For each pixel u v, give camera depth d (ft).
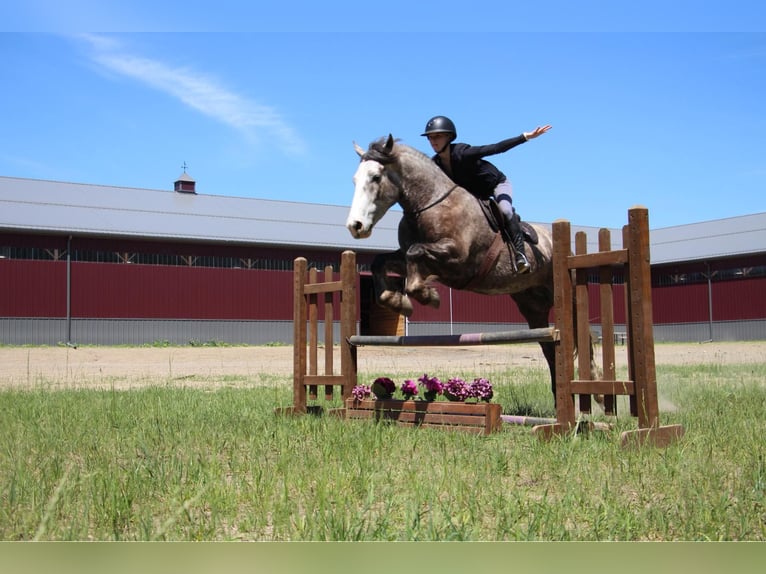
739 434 22.71
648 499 15.47
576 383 23.89
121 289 133.39
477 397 25.84
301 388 31.09
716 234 187.32
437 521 13.29
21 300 125.49
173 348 120.26
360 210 23.66
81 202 141.18
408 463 19.12
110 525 13.64
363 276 155.43
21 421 28.22
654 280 185.57
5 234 125.29
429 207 24.17
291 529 13.28
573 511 14.32
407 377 56.24
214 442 22.02
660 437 22.17
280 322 146.92
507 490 16.22
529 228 26.21
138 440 22.30
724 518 13.46
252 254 145.59
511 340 24.75
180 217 145.48
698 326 177.17
